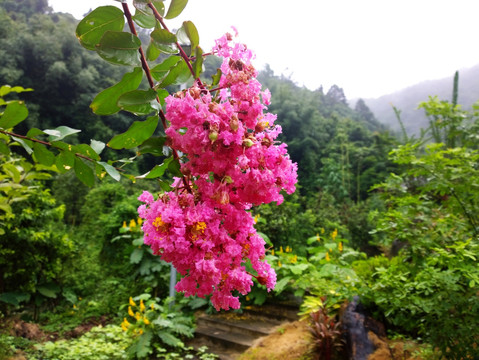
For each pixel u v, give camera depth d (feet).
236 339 16.24
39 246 21.29
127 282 22.33
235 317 18.43
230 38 3.10
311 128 89.81
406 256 11.51
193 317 18.57
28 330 17.54
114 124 74.64
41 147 4.06
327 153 83.97
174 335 16.69
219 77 3.15
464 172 9.45
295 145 82.28
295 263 18.16
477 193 9.22
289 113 89.10
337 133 87.92
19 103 3.85
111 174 3.67
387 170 60.70
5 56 68.33
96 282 25.14
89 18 3.04
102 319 20.70
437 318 8.51
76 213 44.88
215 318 18.37
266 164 2.91
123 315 19.97
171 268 19.11
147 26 3.14
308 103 102.37
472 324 7.50
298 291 16.42
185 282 2.78
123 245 24.27
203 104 2.63
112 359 14.01
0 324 17.12
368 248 35.58
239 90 2.85
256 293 18.71
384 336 11.62
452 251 8.91
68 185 46.68
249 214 2.92
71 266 24.12
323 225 33.63
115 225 24.39
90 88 73.36
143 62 3.13
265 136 2.95
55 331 18.86
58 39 75.66
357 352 10.94
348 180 64.95
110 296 22.15
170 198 2.89
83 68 75.97
